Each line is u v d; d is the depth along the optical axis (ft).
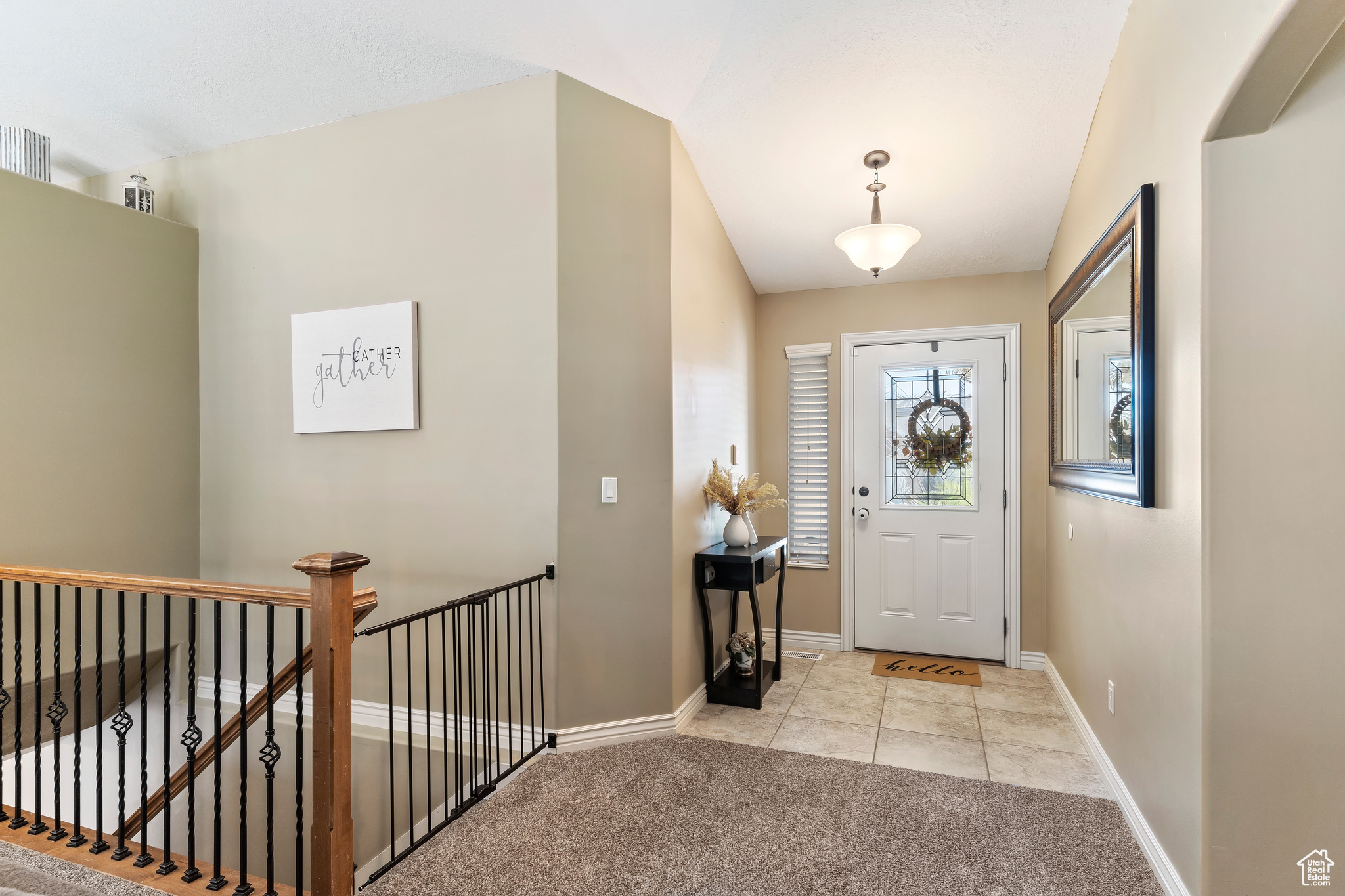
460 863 6.64
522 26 8.34
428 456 9.78
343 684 5.42
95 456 10.11
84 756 10.76
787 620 14.88
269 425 10.83
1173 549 6.06
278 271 10.77
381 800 9.86
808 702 11.22
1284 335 5.20
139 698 11.32
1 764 6.79
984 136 9.80
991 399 13.56
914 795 8.00
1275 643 5.20
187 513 11.19
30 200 9.46
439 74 9.28
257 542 10.91
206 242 11.28
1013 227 11.84
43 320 9.57
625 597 9.56
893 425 14.23
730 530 11.39
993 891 6.22
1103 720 8.56
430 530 9.77
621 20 8.21
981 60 8.52
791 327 14.90
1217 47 5.12
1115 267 7.72
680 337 10.31
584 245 9.30
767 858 6.72
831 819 7.44
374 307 9.98
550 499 9.11
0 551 9.20
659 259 9.86
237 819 10.76
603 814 7.54
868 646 14.37
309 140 10.57
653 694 9.78
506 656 8.91
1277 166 5.20
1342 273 5.09
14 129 10.05
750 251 13.29
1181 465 5.88
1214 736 5.29
